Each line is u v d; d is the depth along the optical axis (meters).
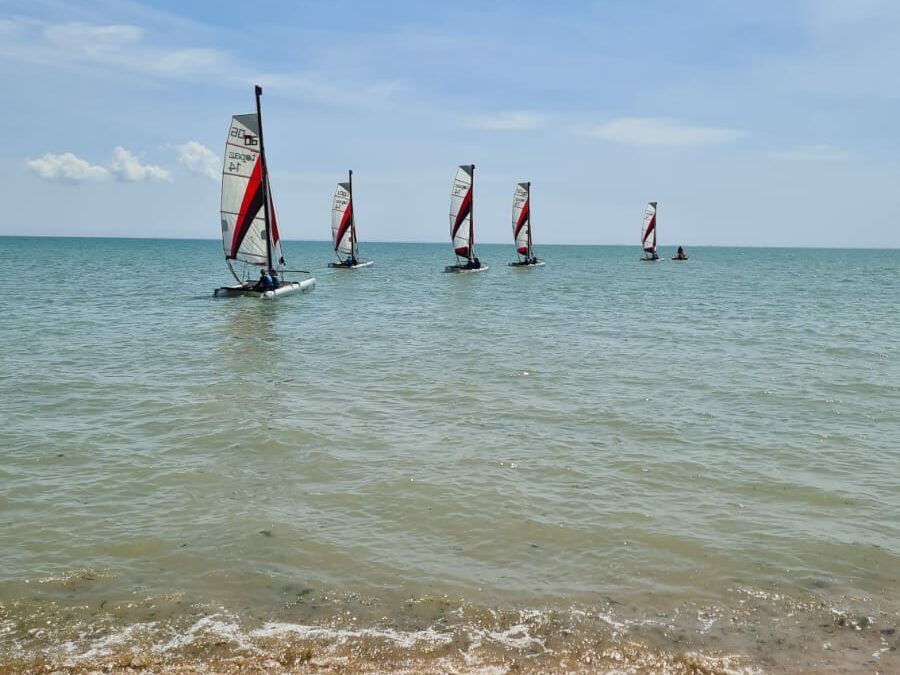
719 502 8.59
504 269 70.12
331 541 7.43
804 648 5.52
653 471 9.73
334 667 5.22
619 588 6.45
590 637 5.65
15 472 9.58
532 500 8.62
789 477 9.49
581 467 9.89
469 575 6.69
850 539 7.54
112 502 8.53
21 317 27.44
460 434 11.55
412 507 8.38
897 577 6.70
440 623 5.84
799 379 16.05
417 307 33.72
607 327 26.00
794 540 7.50
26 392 14.42
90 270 67.12
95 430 11.70
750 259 140.62
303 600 6.20
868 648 5.53
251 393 14.52
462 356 19.28
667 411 13.12
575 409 13.27
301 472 9.66
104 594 6.29
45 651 5.40
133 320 27.06
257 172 35.06
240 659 5.30
